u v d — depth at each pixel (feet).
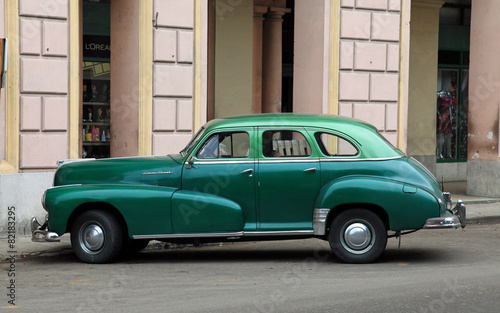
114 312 20.43
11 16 35.01
